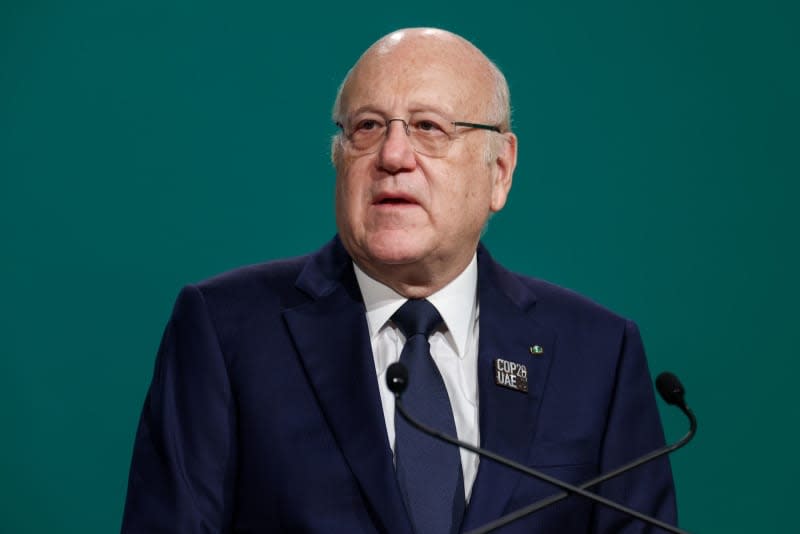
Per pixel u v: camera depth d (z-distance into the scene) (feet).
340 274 25.68
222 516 23.97
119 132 43.16
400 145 23.82
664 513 25.54
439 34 25.00
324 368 24.49
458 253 24.75
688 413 21.89
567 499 24.61
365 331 24.86
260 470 23.91
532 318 26.14
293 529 23.50
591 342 26.22
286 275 26.08
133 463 24.38
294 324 24.97
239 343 24.77
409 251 23.84
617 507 20.86
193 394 24.32
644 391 26.35
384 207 23.94
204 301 25.17
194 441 23.99
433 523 23.36
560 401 25.27
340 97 25.09
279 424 24.07
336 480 23.63
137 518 23.58
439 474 23.72
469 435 24.47
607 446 25.39
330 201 43.68
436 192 24.00
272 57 43.42
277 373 24.53
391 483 23.35
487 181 25.07
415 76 24.14
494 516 23.54
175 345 25.02
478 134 24.63
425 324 24.93
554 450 24.75
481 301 25.76
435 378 24.43
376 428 23.82
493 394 24.67
